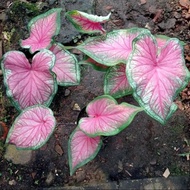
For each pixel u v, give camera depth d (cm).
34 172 81
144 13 94
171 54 66
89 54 69
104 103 68
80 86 87
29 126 67
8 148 83
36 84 71
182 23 93
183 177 77
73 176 80
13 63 72
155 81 64
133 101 83
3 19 95
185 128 82
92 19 69
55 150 82
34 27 75
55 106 85
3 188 80
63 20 93
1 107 87
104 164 80
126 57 69
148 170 79
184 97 85
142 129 82
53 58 70
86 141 69
